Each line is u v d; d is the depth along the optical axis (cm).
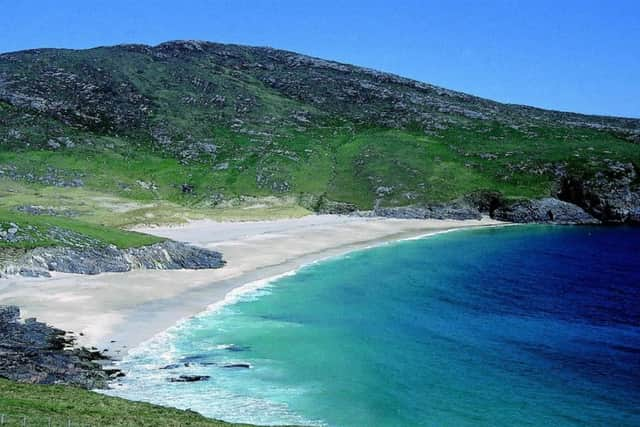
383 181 16888
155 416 3500
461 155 18850
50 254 7319
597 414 4088
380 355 5222
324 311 6600
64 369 4366
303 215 14562
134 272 7725
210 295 7031
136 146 18850
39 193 13938
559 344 5616
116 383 4334
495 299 7419
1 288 6475
